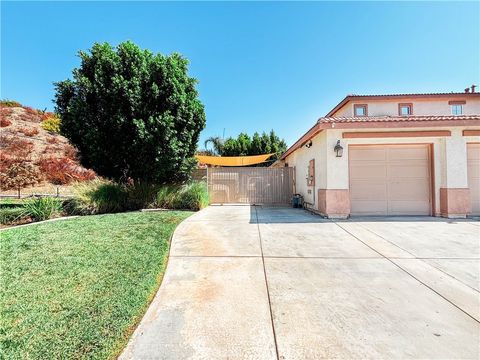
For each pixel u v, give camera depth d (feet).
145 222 28.19
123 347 8.70
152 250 18.70
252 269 15.93
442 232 25.41
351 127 32.71
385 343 8.88
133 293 12.19
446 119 32.24
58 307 10.84
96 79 34.88
